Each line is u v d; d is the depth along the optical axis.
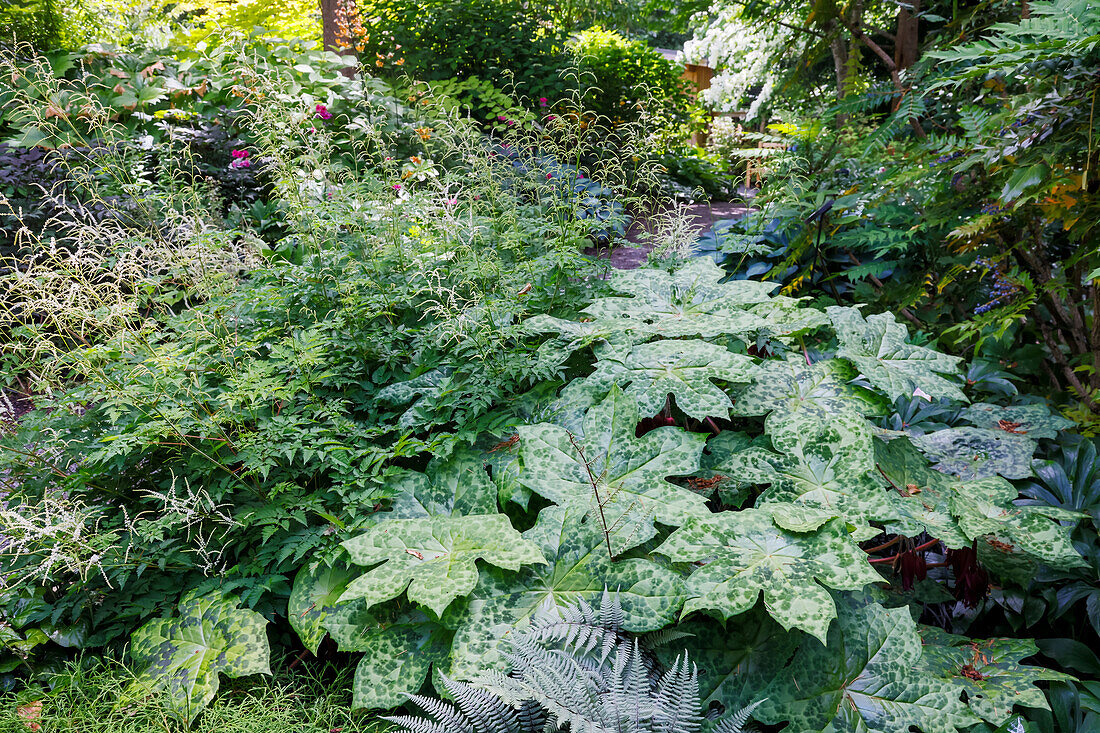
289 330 2.81
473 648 1.82
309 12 10.58
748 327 2.37
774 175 3.86
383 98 6.77
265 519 2.13
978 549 2.05
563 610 1.85
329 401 2.47
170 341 2.76
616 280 2.81
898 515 1.89
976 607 2.09
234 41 7.15
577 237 2.98
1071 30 1.75
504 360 2.48
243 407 2.42
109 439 2.12
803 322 2.43
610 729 1.55
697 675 1.79
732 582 1.72
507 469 2.30
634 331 2.49
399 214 3.11
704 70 16.27
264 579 2.12
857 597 1.96
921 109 2.69
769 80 7.64
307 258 3.05
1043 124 1.93
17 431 2.44
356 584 1.90
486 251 3.02
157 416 2.28
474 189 3.18
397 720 1.69
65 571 2.25
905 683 1.69
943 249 3.13
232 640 2.01
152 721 1.83
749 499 2.38
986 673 1.75
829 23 3.36
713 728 1.65
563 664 1.69
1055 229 2.75
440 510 2.26
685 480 2.25
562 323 2.59
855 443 2.06
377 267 2.93
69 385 2.53
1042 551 1.78
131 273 2.51
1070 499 2.15
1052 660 2.04
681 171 10.10
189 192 3.34
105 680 1.95
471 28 9.53
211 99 6.66
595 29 12.91
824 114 3.66
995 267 2.68
